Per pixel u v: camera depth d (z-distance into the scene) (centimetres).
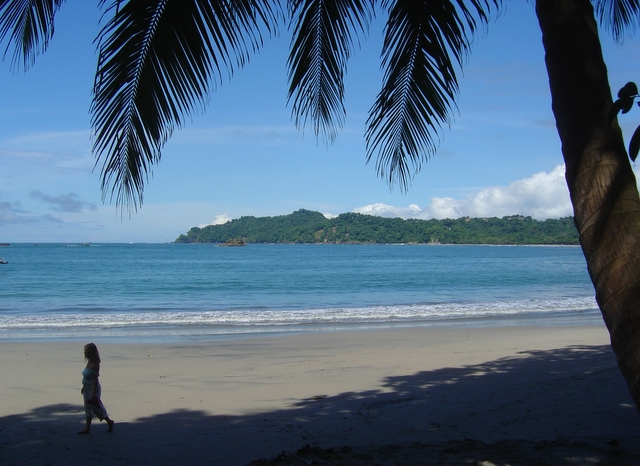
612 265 205
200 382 849
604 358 988
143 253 12744
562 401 679
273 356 1090
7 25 299
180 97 310
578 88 224
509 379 820
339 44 374
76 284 3959
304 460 446
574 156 222
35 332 1520
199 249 16962
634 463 424
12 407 705
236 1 315
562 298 2756
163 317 1870
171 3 302
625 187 212
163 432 588
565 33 229
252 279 4569
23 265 7025
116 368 970
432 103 385
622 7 446
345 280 4447
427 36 371
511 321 1772
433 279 4566
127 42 298
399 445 491
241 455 507
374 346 1216
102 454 514
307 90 378
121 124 306
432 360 1009
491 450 462
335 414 652
